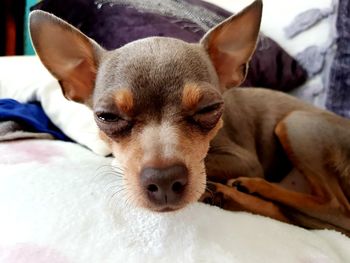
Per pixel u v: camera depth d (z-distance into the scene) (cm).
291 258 13
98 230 13
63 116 21
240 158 19
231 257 12
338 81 26
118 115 14
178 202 13
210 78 15
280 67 27
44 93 21
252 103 22
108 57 15
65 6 25
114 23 24
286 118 20
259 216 15
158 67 14
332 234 16
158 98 14
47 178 15
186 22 25
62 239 12
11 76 23
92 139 19
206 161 18
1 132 19
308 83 28
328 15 27
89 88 17
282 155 21
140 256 12
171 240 13
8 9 32
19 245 12
